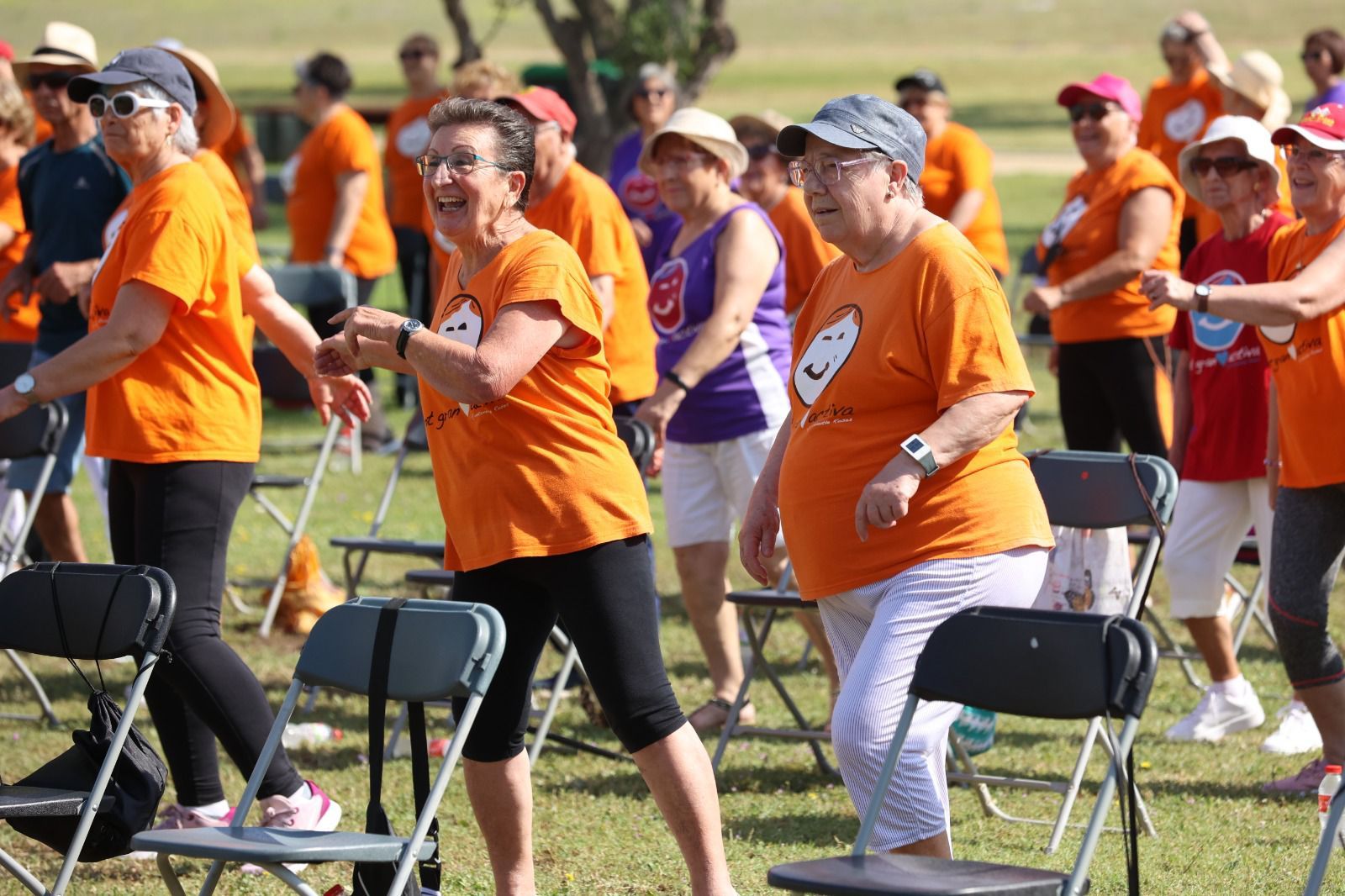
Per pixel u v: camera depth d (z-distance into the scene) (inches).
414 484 1691.7
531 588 624.4
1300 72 6707.7
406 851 547.2
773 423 936.9
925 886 487.2
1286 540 797.2
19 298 1196.5
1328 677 806.5
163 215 716.0
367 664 592.7
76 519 1117.7
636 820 817.5
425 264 1980.8
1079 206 1146.0
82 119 1027.3
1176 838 776.9
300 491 1648.6
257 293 799.7
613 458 613.3
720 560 962.1
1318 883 523.2
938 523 582.9
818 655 1133.1
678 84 2605.8
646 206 1278.3
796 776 893.8
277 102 6190.9
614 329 1029.2
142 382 727.7
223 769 895.7
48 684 1074.1
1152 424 1130.0
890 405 591.8
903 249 593.9
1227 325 895.7
